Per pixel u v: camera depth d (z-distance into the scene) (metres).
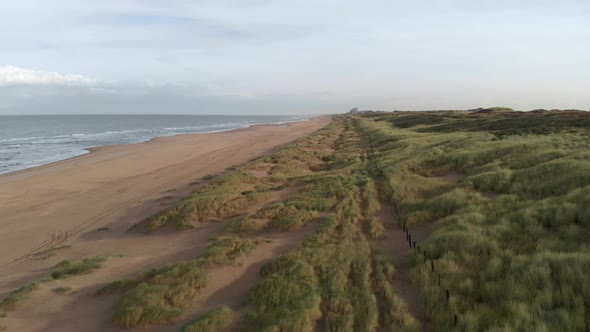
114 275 8.93
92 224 14.98
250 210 14.29
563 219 8.24
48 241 13.15
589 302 5.16
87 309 7.03
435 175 17.09
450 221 9.92
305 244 9.68
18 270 10.41
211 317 6.04
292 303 6.42
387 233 10.37
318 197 14.78
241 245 10.04
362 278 7.27
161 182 22.86
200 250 10.27
